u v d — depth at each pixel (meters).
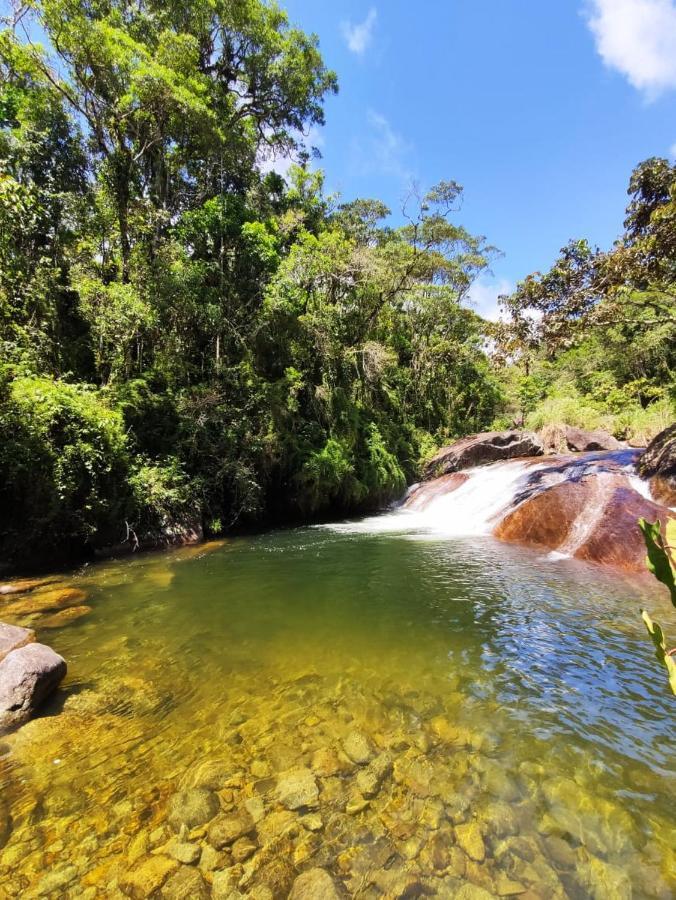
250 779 2.81
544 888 2.06
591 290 9.57
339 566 7.98
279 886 2.11
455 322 25.75
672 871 2.14
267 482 13.25
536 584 6.49
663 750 2.99
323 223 20.83
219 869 2.21
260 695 3.80
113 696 3.81
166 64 13.68
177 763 2.97
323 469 13.57
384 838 2.36
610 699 3.60
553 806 2.54
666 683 3.82
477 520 11.24
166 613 5.76
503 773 2.80
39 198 12.19
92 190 14.74
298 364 15.65
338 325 17.38
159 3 15.52
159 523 10.11
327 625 5.30
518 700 3.62
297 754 3.03
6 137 12.68
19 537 7.86
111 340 11.52
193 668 4.30
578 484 9.24
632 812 2.49
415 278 21.48
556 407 23.19
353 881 2.13
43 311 10.77
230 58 19.06
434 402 25.30
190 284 12.96
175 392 12.07
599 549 7.57
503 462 15.45
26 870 2.22
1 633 4.35
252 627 5.29
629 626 4.96
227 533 11.74
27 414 7.86
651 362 27.34
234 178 18.56
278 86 19.88
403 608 5.78
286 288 14.16
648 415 19.61
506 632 4.92
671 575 1.17
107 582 7.18
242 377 13.16
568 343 10.52
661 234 8.41
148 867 2.23
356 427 15.88
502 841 2.32
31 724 3.38
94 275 12.82
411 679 4.00
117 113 12.86
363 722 3.38
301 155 22.88
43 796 2.70
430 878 2.13
